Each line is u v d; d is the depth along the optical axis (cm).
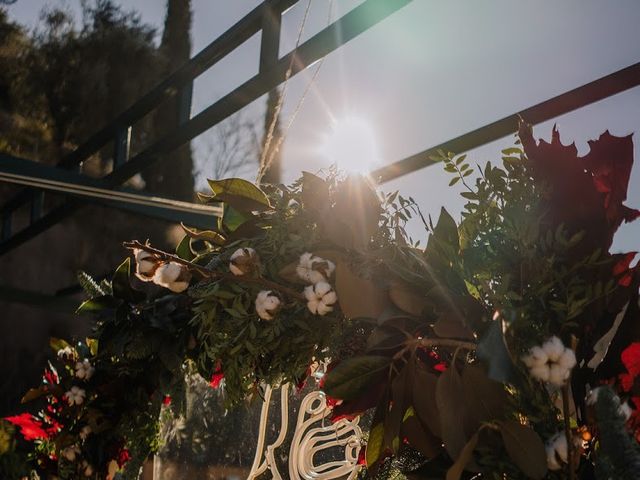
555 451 90
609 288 92
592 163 103
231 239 125
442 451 105
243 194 125
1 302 651
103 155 542
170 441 196
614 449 78
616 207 101
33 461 170
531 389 90
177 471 194
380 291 107
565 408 89
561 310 92
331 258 112
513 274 97
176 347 137
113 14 503
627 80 233
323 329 117
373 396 109
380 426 108
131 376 152
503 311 89
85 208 617
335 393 102
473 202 109
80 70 531
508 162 103
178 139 411
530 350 87
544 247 94
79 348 167
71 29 516
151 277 116
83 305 142
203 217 434
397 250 112
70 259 642
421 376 101
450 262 104
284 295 117
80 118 551
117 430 154
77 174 444
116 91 533
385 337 104
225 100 367
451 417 94
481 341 89
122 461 160
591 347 98
